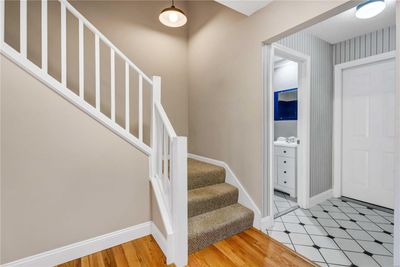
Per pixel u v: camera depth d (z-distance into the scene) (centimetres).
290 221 231
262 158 208
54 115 155
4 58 139
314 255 171
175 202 157
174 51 321
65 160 160
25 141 146
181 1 326
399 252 117
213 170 245
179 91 329
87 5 254
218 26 264
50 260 156
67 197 162
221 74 260
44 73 150
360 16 198
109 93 269
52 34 235
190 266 155
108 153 178
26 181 147
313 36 273
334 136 304
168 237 158
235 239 191
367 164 279
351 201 288
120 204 185
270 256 167
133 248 178
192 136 326
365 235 201
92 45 256
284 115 384
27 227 148
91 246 171
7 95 140
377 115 268
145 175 197
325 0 149
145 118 294
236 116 237
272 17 190
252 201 217
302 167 269
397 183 118
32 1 226
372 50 264
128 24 281
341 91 299
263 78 206
